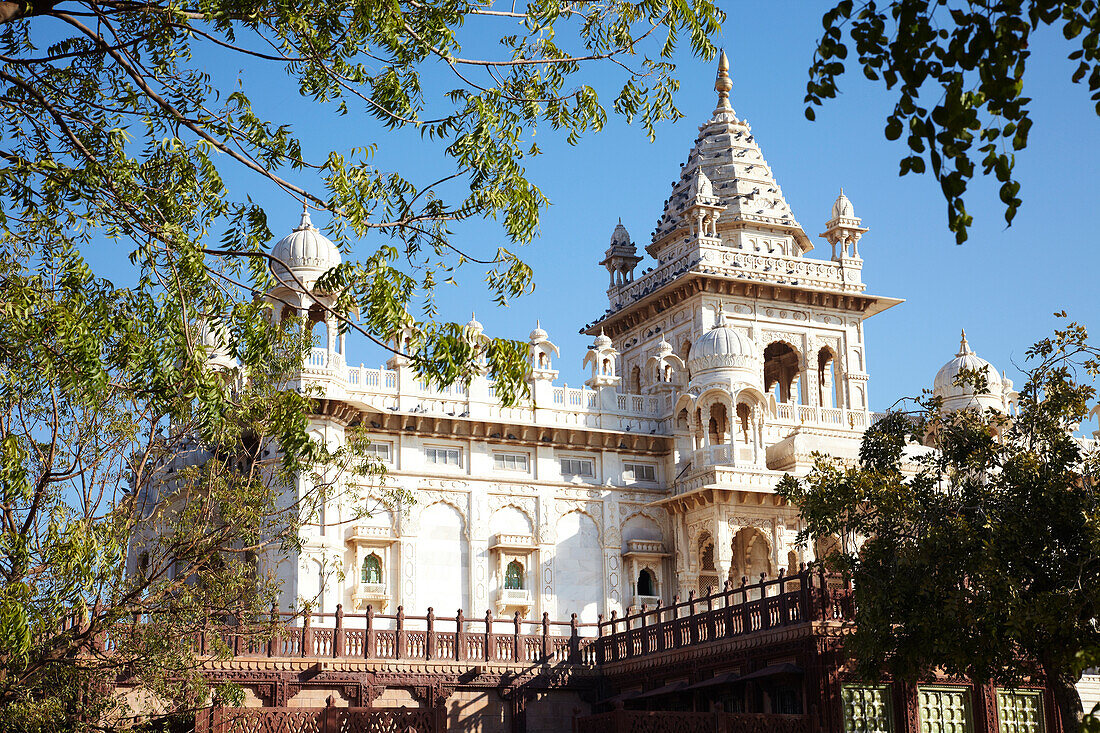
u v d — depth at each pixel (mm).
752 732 29453
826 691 30141
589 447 53531
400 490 34094
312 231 48406
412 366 16203
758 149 66625
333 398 46625
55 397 22797
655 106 18016
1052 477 26406
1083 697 38750
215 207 16250
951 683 31578
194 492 28953
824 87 10641
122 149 15656
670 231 64188
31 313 15625
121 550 23766
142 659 26344
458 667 38938
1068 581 25219
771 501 51781
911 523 27906
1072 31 10141
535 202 16719
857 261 62188
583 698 40375
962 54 10047
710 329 55500
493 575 50188
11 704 23188
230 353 16422
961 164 10117
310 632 37625
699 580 52250
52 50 15914
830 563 28250
